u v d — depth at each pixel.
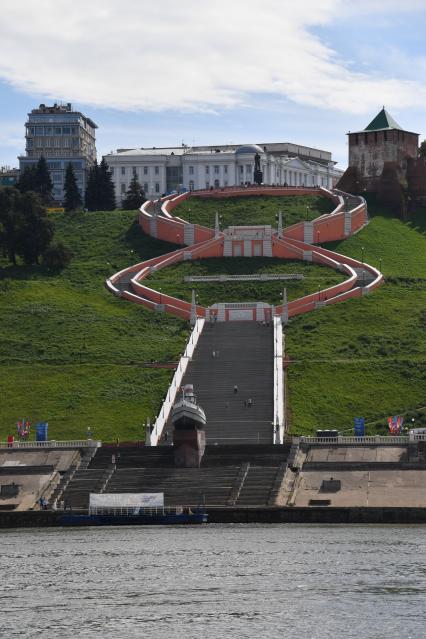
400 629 100.81
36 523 167.50
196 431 179.75
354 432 195.25
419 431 179.62
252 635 100.25
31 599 114.19
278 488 170.50
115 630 102.56
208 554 134.75
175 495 172.88
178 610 108.88
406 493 166.75
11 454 187.25
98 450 186.50
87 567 129.00
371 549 135.62
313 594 113.12
